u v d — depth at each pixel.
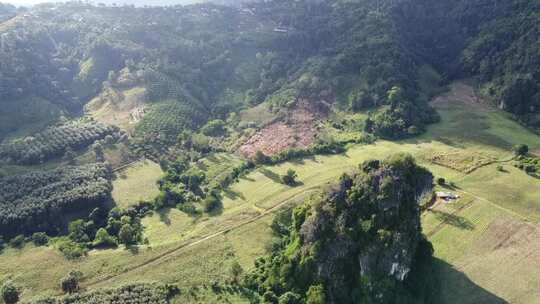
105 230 111.31
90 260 100.81
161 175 144.25
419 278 88.56
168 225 116.81
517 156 132.50
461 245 96.88
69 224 116.00
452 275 88.88
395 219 86.56
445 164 131.75
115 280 93.44
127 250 104.44
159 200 126.69
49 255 103.06
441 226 103.00
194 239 107.25
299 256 89.69
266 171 143.38
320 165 142.88
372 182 89.69
